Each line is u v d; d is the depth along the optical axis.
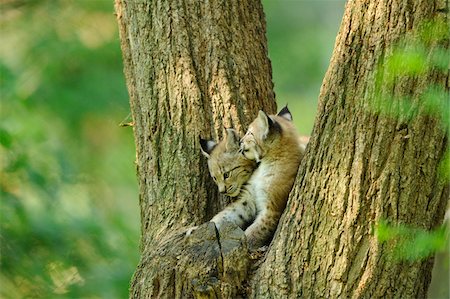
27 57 25.67
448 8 10.07
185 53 12.43
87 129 25.77
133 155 25.73
